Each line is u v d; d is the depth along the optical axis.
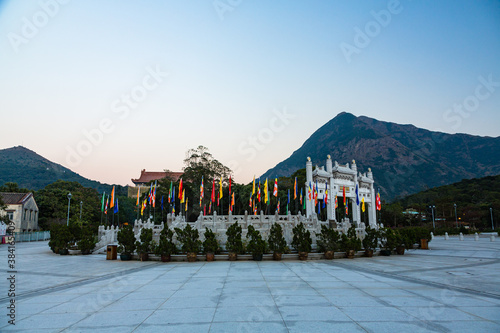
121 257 27.22
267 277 17.38
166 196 77.81
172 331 8.78
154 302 11.98
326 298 12.33
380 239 31.11
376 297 12.48
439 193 121.56
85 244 33.91
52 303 12.06
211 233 26.95
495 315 10.10
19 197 70.50
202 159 71.12
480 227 98.94
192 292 13.63
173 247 26.38
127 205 91.88
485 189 118.06
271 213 75.19
